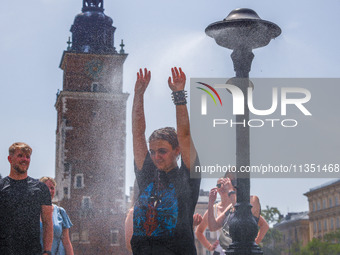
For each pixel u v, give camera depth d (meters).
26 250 4.61
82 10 75.88
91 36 74.56
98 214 69.62
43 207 4.75
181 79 3.44
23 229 4.60
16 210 4.60
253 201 5.30
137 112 3.61
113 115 73.50
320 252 51.50
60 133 74.38
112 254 69.31
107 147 72.56
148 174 3.46
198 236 5.59
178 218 3.31
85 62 74.25
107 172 71.75
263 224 5.48
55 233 5.58
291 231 57.62
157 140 3.39
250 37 5.42
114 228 68.88
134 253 3.36
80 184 71.62
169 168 3.41
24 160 4.67
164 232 3.30
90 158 72.56
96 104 73.69
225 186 5.43
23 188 4.66
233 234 5.13
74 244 69.50
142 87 3.66
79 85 74.00
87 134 73.06
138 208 3.38
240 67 5.47
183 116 3.40
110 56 74.12
